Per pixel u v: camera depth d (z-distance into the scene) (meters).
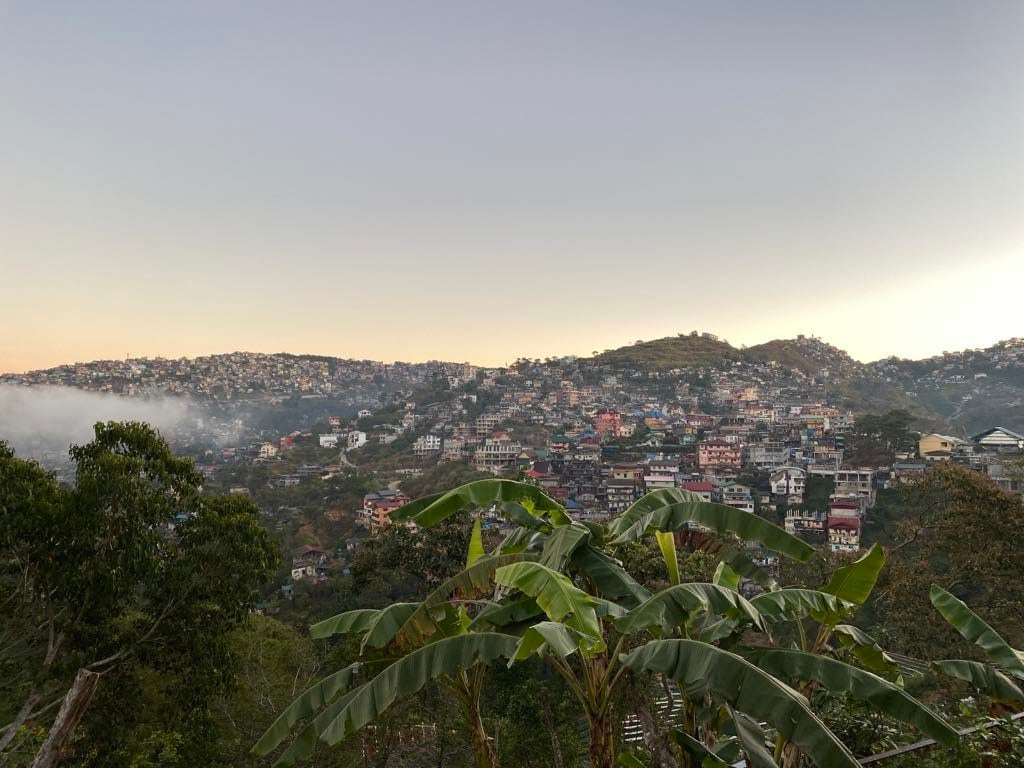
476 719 6.27
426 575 25.05
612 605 5.59
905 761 6.58
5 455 13.08
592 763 5.42
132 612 14.67
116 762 12.66
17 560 12.69
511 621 6.09
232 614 14.55
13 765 11.30
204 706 13.92
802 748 4.18
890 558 21.64
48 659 12.63
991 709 6.59
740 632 6.09
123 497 12.69
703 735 6.27
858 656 6.34
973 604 21.97
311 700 6.25
